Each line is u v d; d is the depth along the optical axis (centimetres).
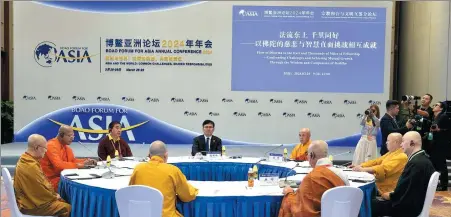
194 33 913
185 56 916
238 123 921
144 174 337
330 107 912
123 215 316
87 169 456
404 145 393
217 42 912
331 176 327
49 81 920
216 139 629
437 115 684
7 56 1155
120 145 581
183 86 920
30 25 913
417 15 1057
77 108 924
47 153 464
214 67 916
